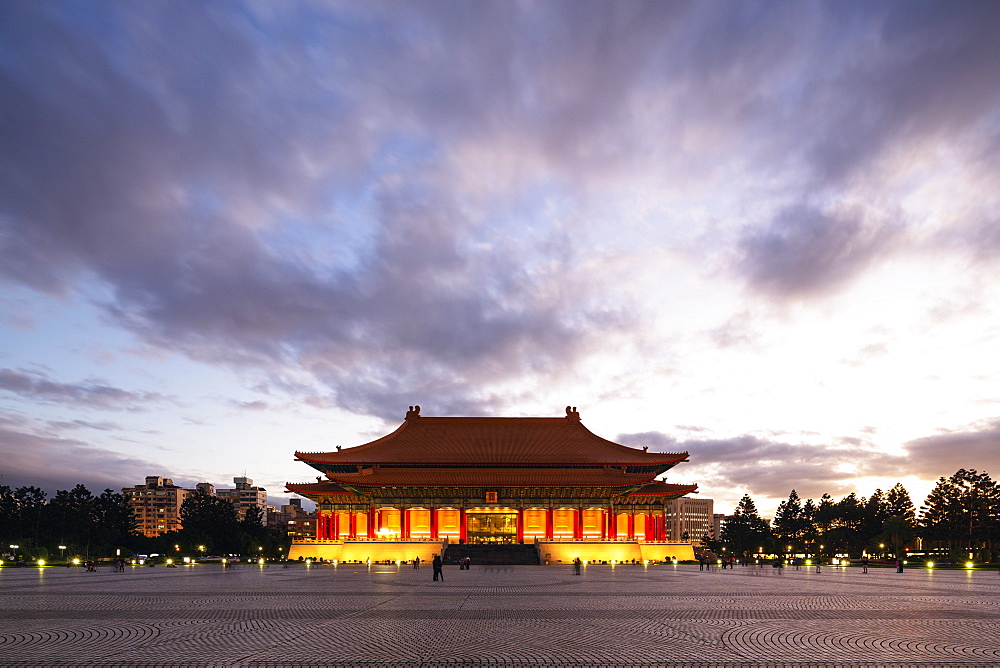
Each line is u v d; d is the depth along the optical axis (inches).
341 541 4503.0
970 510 6437.0
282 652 957.2
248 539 7076.8
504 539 4891.7
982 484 6501.0
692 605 1568.7
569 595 1834.4
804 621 1279.5
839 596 1836.9
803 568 4276.6
